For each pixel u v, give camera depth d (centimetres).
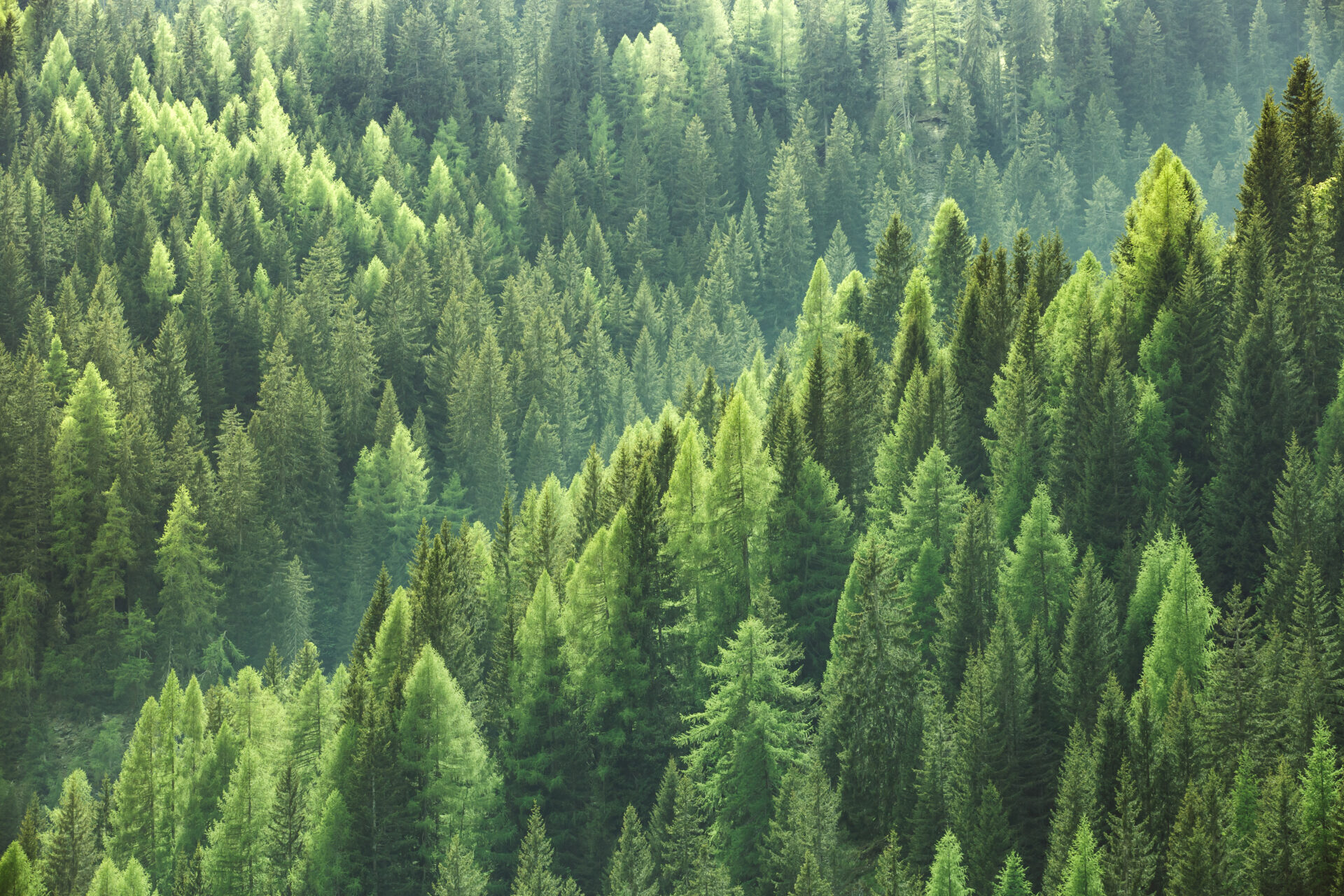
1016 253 10362
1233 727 4503
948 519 6456
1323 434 6212
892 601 5131
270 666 8788
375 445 12488
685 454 7200
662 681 6475
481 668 7512
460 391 13262
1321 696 4525
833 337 10612
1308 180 9381
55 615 10456
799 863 4581
